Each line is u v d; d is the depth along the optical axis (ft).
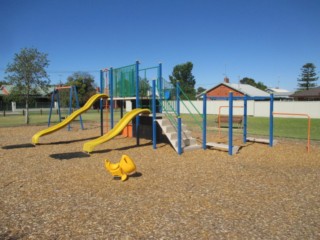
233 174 22.89
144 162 27.30
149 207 15.92
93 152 32.45
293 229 13.25
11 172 23.62
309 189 19.07
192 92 237.04
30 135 48.34
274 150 33.35
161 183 20.45
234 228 13.37
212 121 80.64
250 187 19.51
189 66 284.61
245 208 15.78
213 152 31.96
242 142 39.45
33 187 19.60
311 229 13.25
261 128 62.44
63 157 29.76
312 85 270.67
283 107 106.93
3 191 18.76
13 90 70.08
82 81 190.19
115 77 42.45
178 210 15.48
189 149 32.76
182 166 25.64
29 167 25.38
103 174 22.89
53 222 14.06
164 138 42.11
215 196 17.71
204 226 13.57
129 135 44.62
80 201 16.89
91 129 58.18
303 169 24.50
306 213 15.10
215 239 12.35
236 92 150.61
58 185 20.04
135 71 37.60
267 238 12.44
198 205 16.21
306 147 35.32
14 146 36.88
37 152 32.68
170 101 39.55
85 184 20.24
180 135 31.07
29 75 69.31
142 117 44.01
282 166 25.63
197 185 19.97
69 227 13.51
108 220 14.24
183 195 17.89
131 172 21.93
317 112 100.73
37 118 95.61
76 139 43.39
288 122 79.82
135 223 13.89
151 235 12.69
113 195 17.94
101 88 47.57
